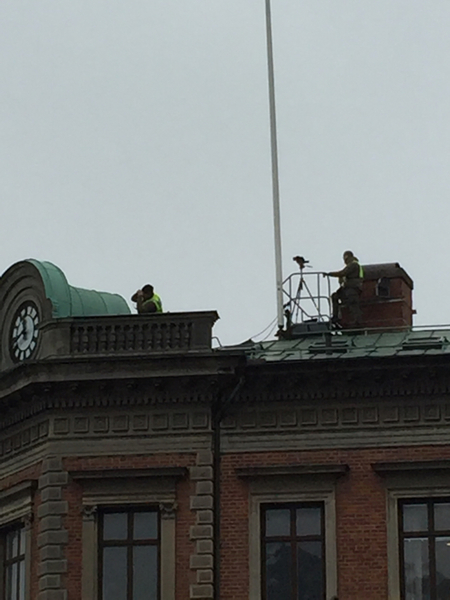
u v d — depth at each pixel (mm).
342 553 54406
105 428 55594
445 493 54562
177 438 55406
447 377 55000
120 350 55875
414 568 54406
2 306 58281
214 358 55062
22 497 56000
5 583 56562
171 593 54406
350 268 60938
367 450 55062
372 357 54844
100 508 55219
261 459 55250
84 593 54562
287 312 60250
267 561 54750
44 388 55500
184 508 54969
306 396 55469
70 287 57594
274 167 63375
